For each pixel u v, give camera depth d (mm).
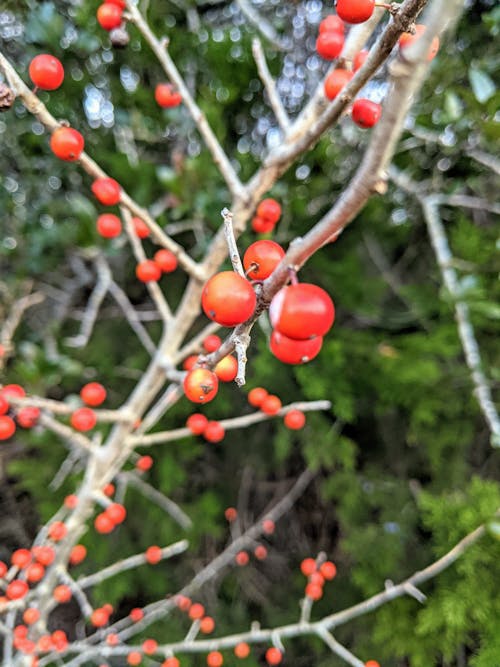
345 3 81
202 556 258
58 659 191
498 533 135
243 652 174
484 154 196
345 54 111
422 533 210
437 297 215
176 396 161
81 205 203
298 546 262
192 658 218
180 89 136
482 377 177
